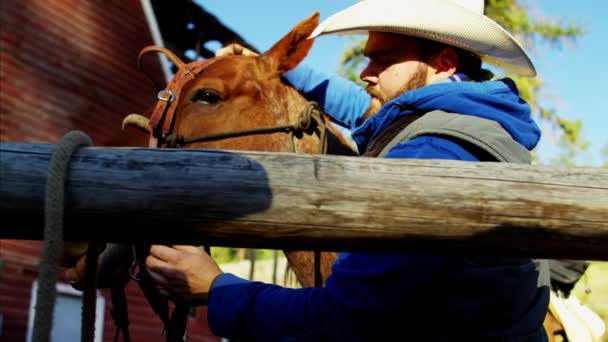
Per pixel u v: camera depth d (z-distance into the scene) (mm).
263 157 1560
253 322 1998
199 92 2912
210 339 12148
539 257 1579
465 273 1850
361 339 1888
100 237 1544
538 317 2076
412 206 1527
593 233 1532
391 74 2422
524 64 2482
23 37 11086
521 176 1558
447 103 2100
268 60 2992
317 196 1530
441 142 1983
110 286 2553
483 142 1968
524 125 2156
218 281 2105
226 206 1513
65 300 9695
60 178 1459
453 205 1528
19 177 1479
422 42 2406
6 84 10734
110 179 1499
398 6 2354
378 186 1539
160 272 2172
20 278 9977
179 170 1518
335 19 2453
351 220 1528
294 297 1980
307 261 2781
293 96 2975
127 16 12656
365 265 1886
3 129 10562
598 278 17328
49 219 1439
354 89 3115
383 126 2264
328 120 3096
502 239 1541
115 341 2541
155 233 1534
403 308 1848
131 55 12578
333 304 1901
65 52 11641
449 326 1894
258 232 1536
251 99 2902
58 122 11281
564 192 1541
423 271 1820
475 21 2326
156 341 11555
